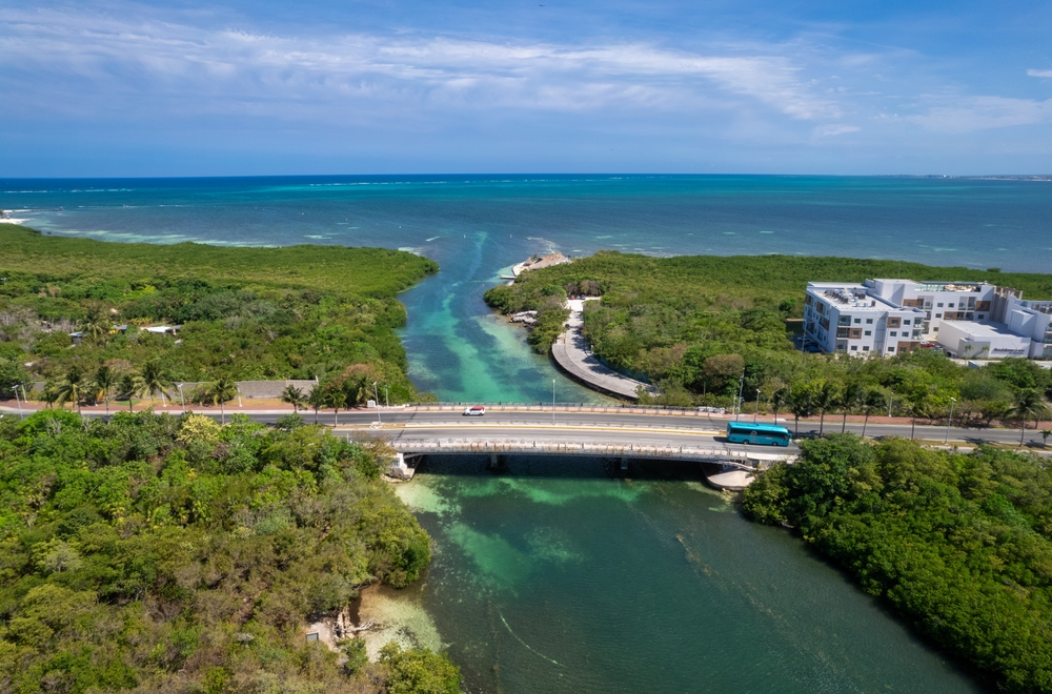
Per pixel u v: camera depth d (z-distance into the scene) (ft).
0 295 606.96
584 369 465.47
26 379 382.83
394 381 399.44
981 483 253.24
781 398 344.49
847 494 268.82
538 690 189.57
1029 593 205.67
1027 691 177.27
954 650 198.49
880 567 229.25
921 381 369.71
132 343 470.39
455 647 206.39
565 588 235.40
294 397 357.41
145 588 194.39
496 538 267.39
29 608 168.86
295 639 190.39
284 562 216.54
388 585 235.20
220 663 172.35
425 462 335.06
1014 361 407.03
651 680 193.67
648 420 352.69
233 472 271.90
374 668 183.01
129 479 250.98
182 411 355.36
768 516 276.62
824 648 204.95
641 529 274.16
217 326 515.50
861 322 463.42
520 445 311.88
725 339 478.18
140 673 160.86
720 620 218.18
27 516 229.45
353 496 257.96
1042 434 329.93
